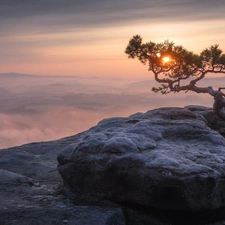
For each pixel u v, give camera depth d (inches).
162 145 438.9
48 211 379.2
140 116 626.2
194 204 367.9
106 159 397.7
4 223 352.2
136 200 383.6
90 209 384.5
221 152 439.2
